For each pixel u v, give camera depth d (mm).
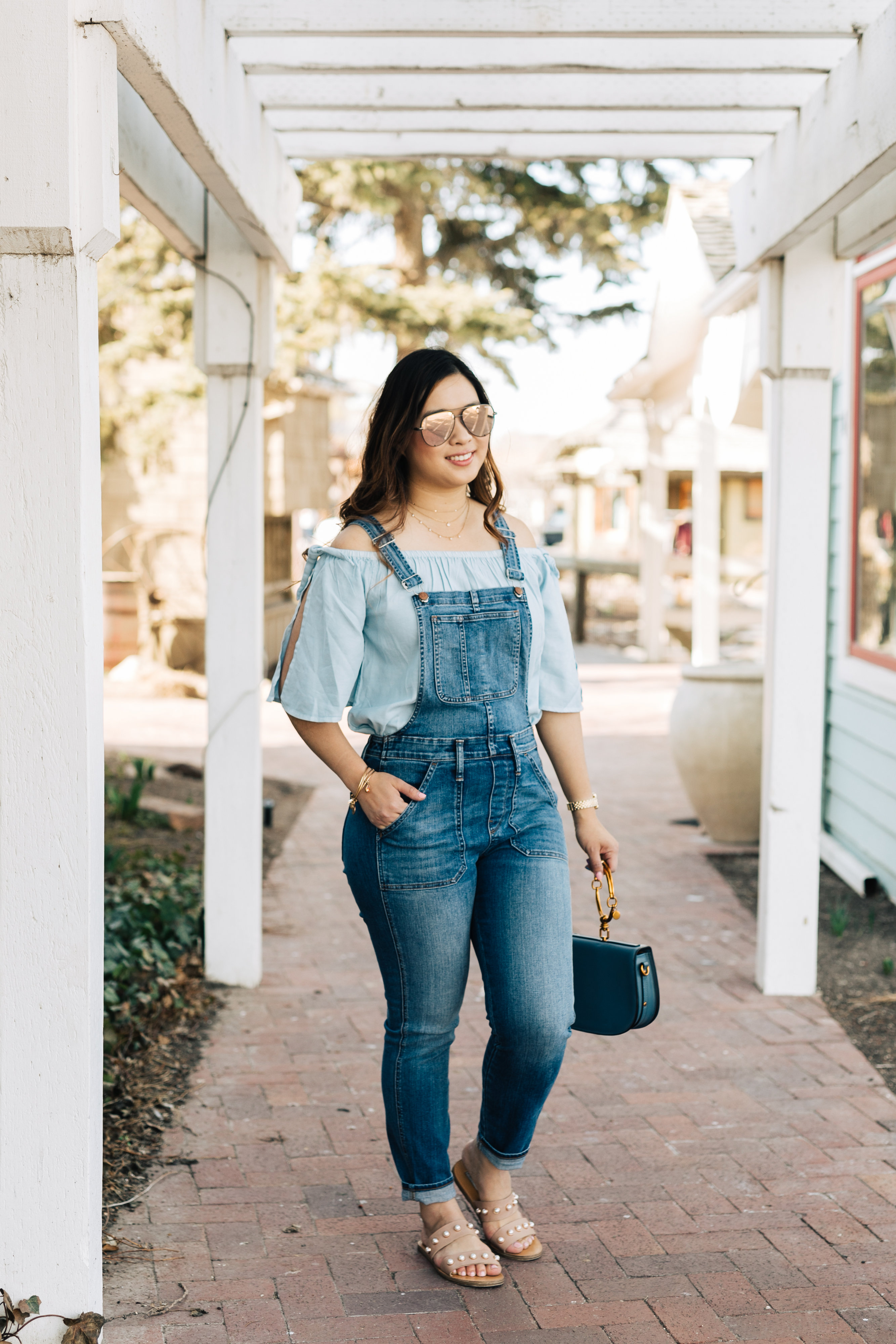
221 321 4445
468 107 3895
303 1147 3416
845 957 5215
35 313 2201
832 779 7027
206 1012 4457
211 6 3086
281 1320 2600
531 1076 2656
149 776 8242
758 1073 3971
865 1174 3293
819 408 4516
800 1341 2555
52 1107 2299
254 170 3791
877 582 6289
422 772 2539
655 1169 3314
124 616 15578
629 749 10727
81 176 2207
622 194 17453
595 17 3227
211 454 4516
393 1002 2678
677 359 10656
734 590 7297
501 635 2576
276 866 6676
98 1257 2387
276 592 16703
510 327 15234
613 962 2732
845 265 4707
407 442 2594
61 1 2133
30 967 2285
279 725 12320
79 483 2229
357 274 14664
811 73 3580
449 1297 2699
